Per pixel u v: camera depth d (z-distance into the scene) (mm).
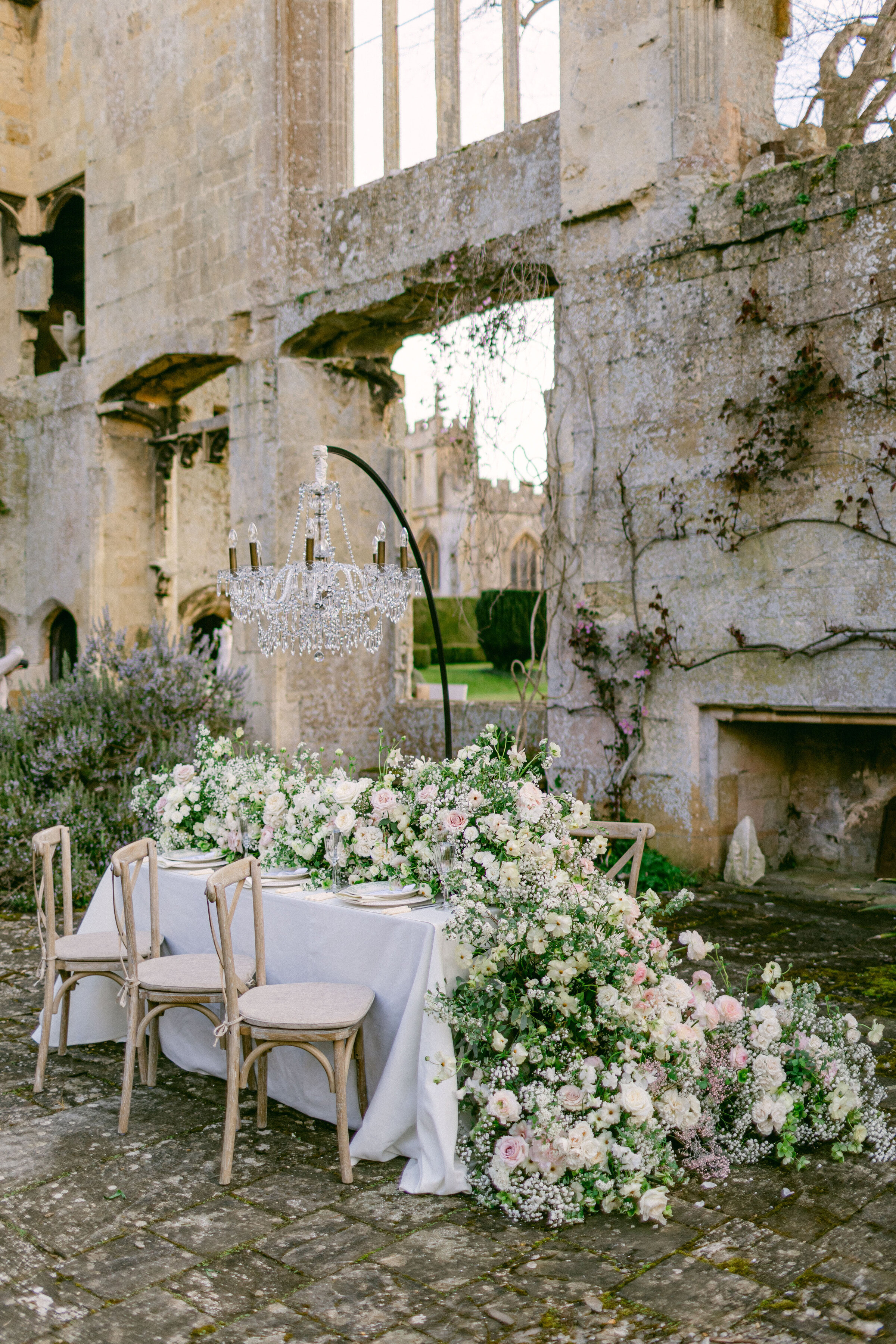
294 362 10070
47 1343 2396
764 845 7457
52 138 13102
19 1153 3375
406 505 10805
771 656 6703
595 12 7480
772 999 4742
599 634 7520
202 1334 2428
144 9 11438
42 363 17047
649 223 7234
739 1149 3268
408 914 3459
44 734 7988
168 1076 4078
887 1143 3312
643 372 7297
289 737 9953
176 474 13953
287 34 9867
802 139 7289
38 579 13586
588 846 3627
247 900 3914
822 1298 2545
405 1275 2672
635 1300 2549
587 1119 3078
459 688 11117
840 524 6367
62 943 4055
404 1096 3268
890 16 6910
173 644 8867
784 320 6590
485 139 8523
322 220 9828
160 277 11344
